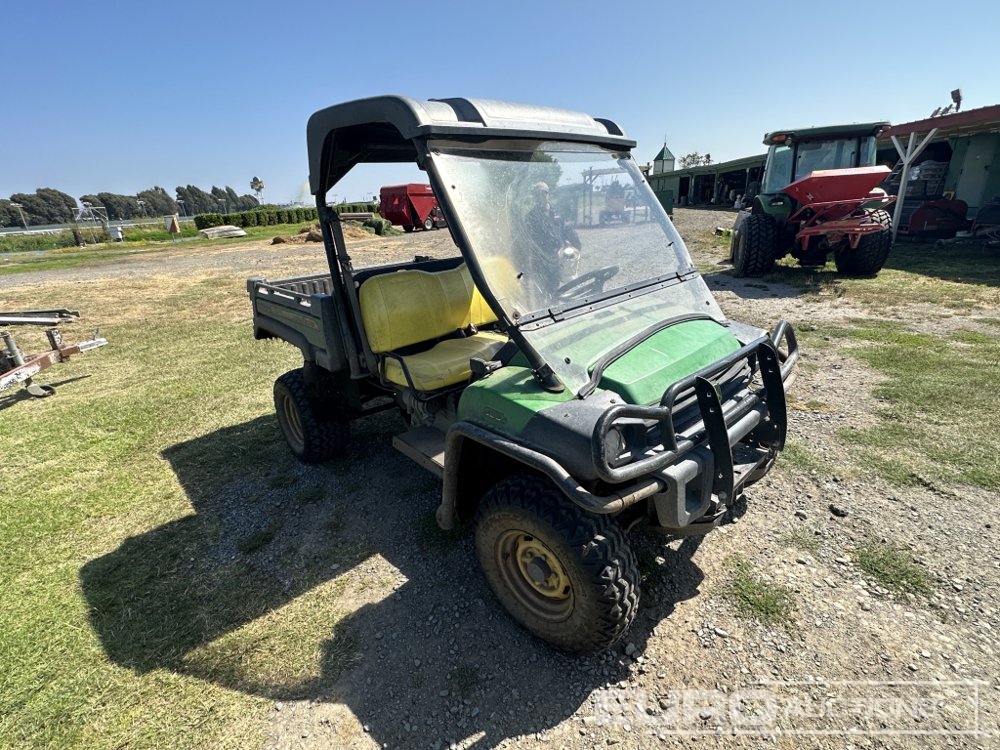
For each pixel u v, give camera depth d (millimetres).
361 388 3898
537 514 2023
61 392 5738
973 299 7055
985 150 12734
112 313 9891
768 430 2506
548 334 2238
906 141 14867
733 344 2514
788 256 11086
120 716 2137
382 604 2617
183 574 2934
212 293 11609
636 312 2539
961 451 3451
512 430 2086
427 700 2121
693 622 2365
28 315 6145
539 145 2617
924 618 2311
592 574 1945
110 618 2643
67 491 3791
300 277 4516
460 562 2857
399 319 3164
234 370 6145
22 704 2199
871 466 3367
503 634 2395
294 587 2777
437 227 26031
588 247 2678
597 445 1787
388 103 2293
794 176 9766
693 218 22656
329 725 2055
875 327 6055
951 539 2740
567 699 2084
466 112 2418
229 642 2453
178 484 3828
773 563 2654
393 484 3643
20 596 2818
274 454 4176
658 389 2117
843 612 2363
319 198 2930
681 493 1985
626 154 3139
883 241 8367
